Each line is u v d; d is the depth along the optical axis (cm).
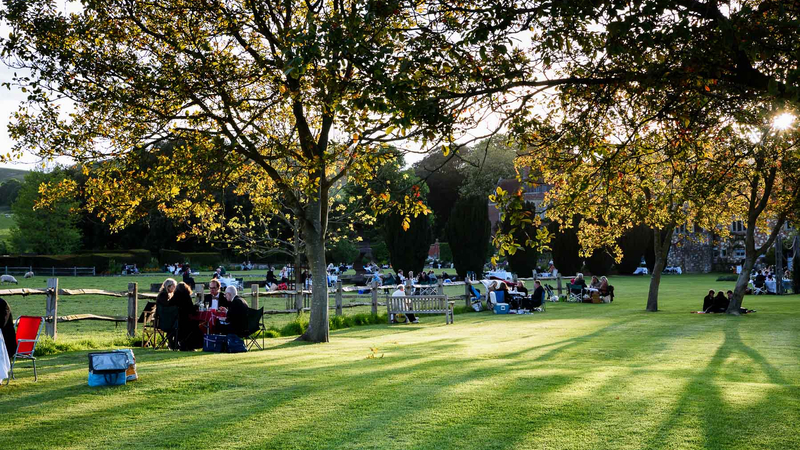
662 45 711
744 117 786
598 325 1944
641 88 743
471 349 1332
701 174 1111
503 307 2497
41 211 6844
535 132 885
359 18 720
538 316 2350
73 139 1274
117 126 1319
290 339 1586
